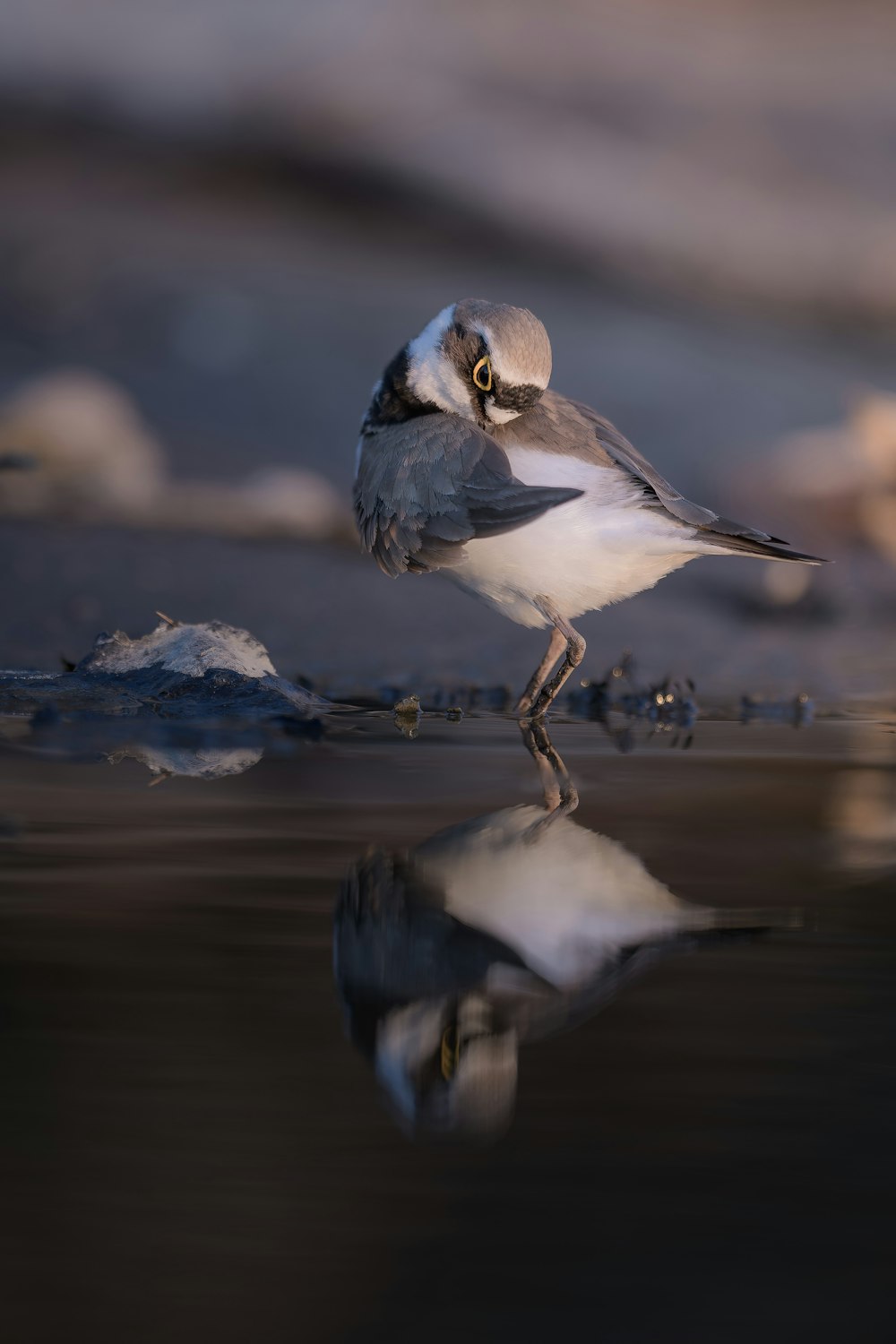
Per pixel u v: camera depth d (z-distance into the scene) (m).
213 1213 3.68
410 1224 3.66
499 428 10.09
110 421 18.36
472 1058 4.64
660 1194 3.83
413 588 15.87
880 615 17.28
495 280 30.42
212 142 31.50
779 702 11.75
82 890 6.19
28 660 11.95
